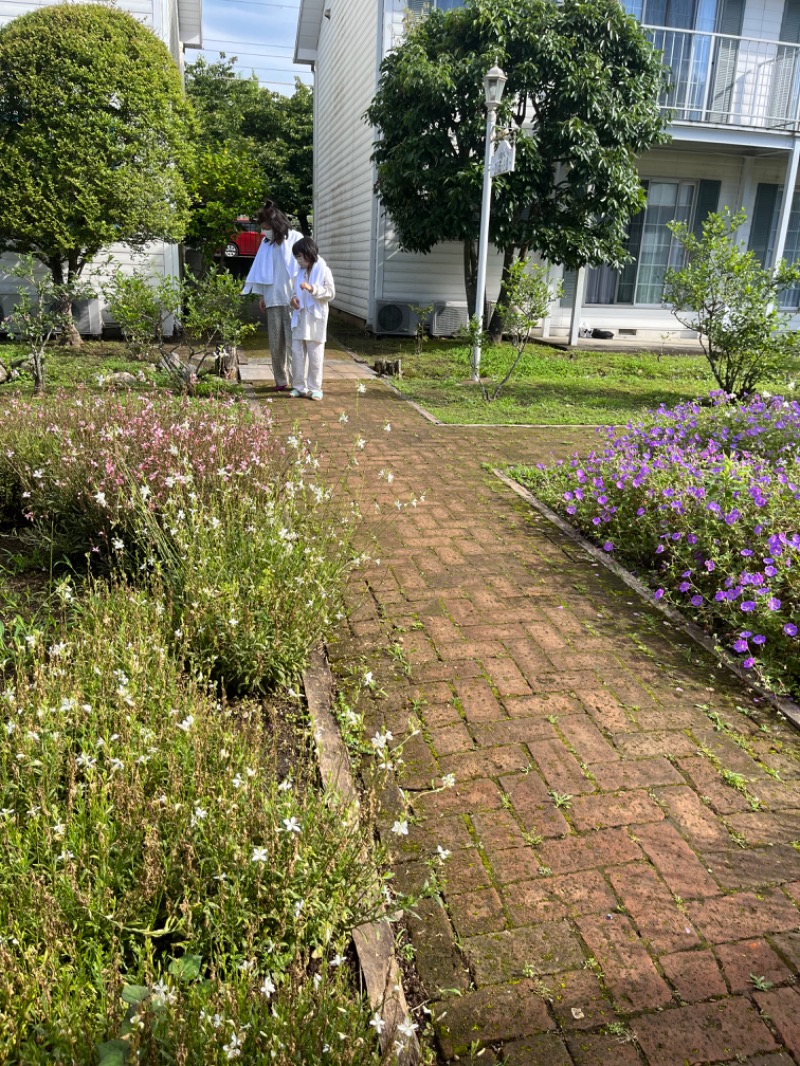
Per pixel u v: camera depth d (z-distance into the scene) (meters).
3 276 10.99
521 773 2.62
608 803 2.50
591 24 10.83
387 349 12.23
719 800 2.54
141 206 9.62
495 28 10.54
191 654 2.78
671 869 2.26
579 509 4.86
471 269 12.45
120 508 3.62
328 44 19.06
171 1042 1.44
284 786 2.06
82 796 2.05
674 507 4.14
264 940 1.75
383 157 11.80
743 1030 1.81
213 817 1.96
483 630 3.55
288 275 8.04
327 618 3.19
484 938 2.03
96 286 11.30
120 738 2.21
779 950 2.02
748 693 3.16
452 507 5.09
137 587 3.31
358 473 5.70
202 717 2.29
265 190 15.17
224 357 8.88
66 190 9.22
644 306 14.86
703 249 8.69
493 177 10.07
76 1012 1.47
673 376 10.95
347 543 3.81
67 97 9.17
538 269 8.94
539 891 2.17
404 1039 1.68
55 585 3.57
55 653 2.54
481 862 2.26
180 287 8.63
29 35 9.20
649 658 3.39
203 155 14.10
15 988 1.53
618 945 2.02
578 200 11.32
